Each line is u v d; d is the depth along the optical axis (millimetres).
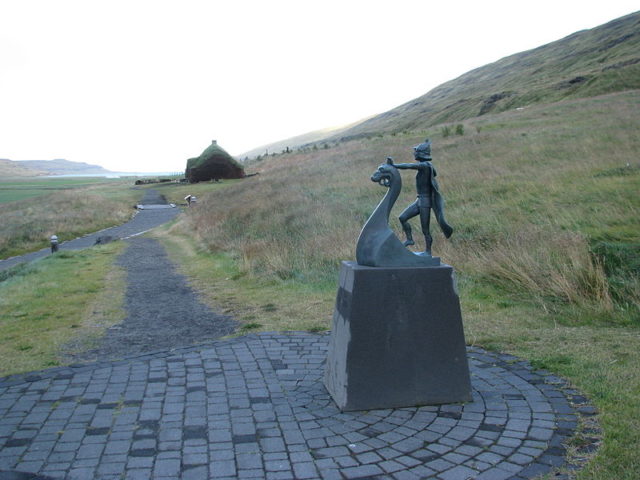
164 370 5574
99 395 4910
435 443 3949
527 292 8078
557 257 8516
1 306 9148
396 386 4613
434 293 4691
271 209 18016
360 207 15055
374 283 4594
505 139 22156
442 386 4680
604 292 7293
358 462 3697
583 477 3363
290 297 9141
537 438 3945
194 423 4324
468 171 16656
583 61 84250
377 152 26984
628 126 20781
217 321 7957
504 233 10156
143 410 4574
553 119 28734
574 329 6586
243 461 3719
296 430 4195
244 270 11625
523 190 13180
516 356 5750
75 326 7801
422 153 4961
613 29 98500
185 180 56469
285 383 5203
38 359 6160
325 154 34688
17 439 4051
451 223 11469
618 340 6000
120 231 26469
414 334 4648
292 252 11875
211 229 18719
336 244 11422
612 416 4148
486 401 4660
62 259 15289
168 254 16453
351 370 4551
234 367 5660
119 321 8109
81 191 47688
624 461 3494
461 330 4734
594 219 9984
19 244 22531
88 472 3580
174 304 9289
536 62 107188
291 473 3562
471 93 104562
